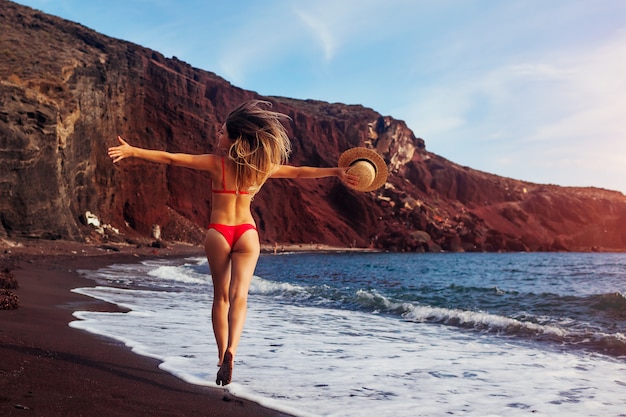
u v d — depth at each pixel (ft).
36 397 10.29
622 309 32.24
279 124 12.57
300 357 17.44
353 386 13.83
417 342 21.48
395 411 11.72
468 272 109.29
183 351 16.66
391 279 77.92
